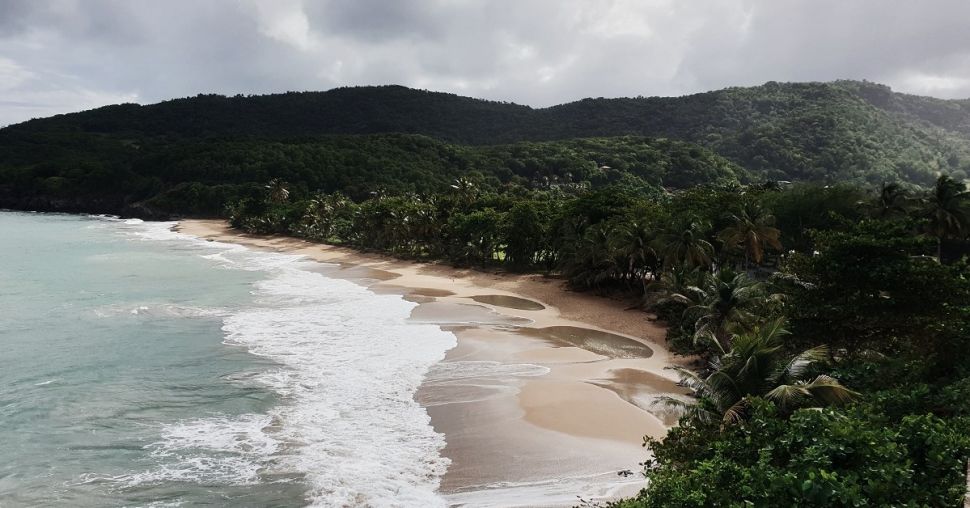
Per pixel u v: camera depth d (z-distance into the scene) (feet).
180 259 280.92
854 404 58.85
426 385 102.99
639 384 104.37
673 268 152.97
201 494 67.51
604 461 75.05
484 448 78.74
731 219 178.19
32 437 82.33
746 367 66.54
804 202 197.36
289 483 69.67
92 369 111.04
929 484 42.55
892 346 81.66
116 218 543.39
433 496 66.69
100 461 75.46
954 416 55.72
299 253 313.94
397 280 222.07
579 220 204.74
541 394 98.68
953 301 78.48
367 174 543.80
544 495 66.39
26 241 342.64
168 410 91.71
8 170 591.78
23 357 118.52
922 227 169.07
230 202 513.04
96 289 196.03
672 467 54.54
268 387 101.55
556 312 166.40
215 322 148.97
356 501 65.67
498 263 259.19
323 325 146.41
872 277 77.97
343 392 99.30
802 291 89.61
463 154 624.59
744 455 49.60
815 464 43.93
